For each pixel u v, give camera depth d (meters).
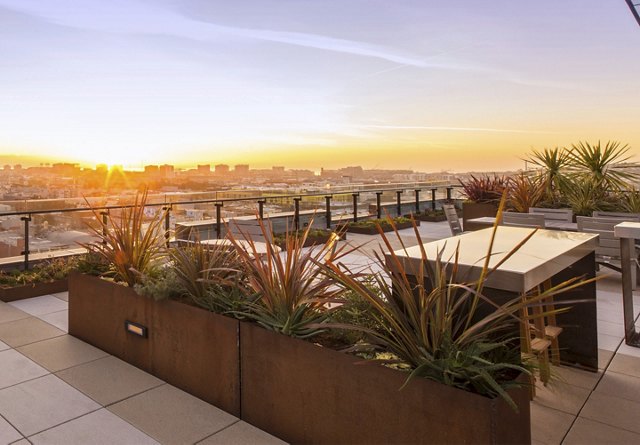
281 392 1.95
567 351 2.71
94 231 3.54
